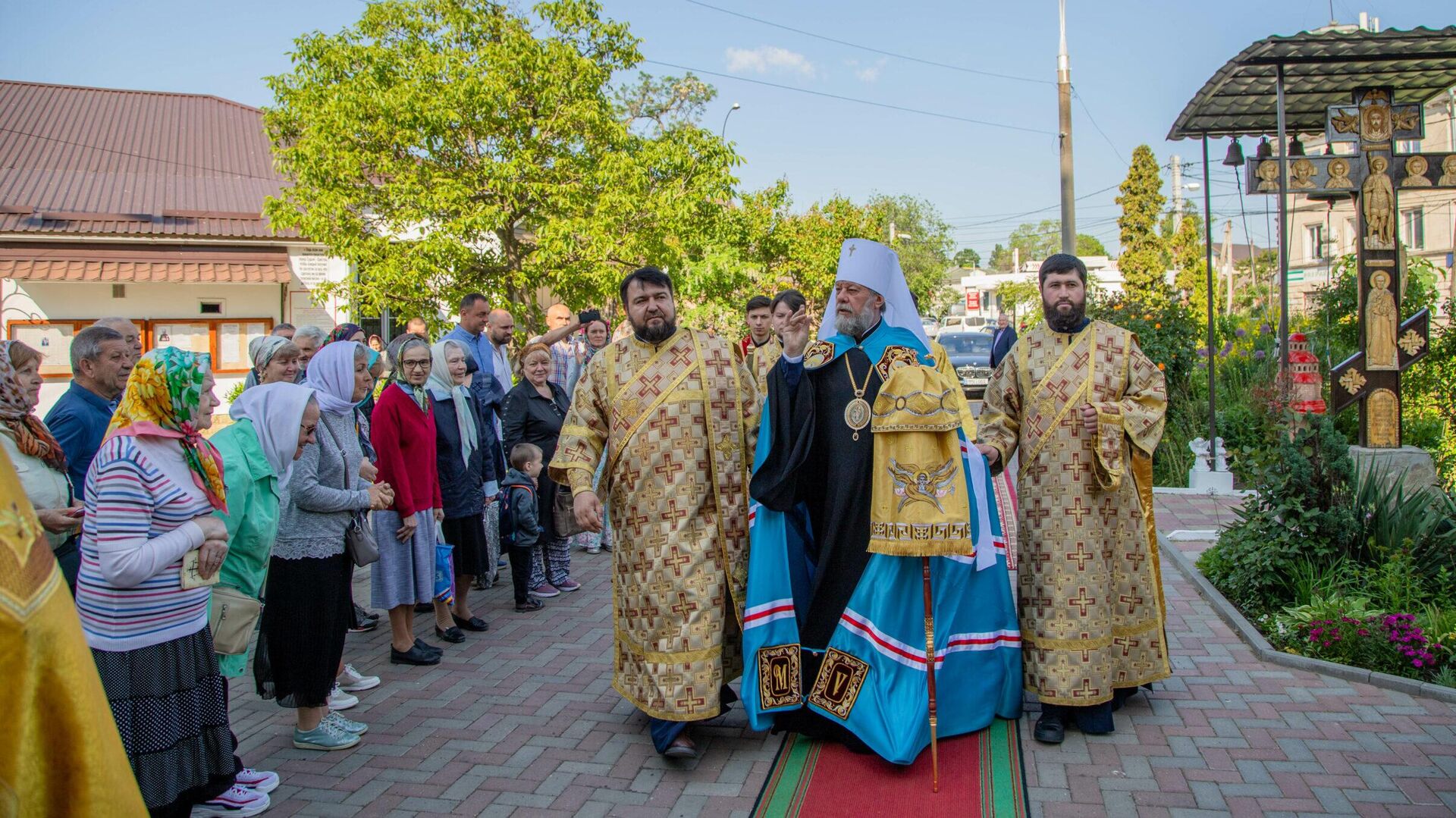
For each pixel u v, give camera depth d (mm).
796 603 4551
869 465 4312
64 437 4328
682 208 14008
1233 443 10812
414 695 5094
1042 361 4484
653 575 4168
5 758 1305
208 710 3375
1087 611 4258
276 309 16984
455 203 13375
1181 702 4676
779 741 4414
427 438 5617
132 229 15984
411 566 5551
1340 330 11781
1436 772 3850
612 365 4418
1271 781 3818
